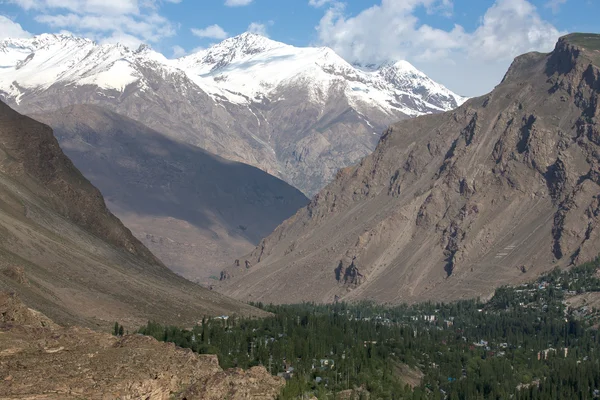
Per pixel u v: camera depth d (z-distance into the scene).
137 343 156.12
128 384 129.38
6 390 121.88
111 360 140.12
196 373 147.12
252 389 157.00
